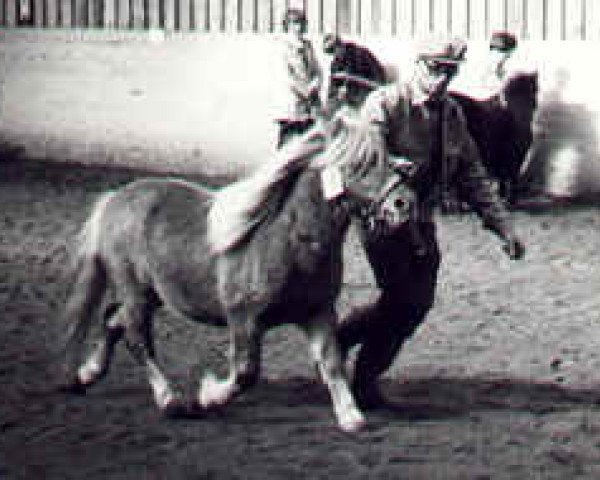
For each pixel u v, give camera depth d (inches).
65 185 830.5
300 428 370.3
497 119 754.8
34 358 446.9
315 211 343.9
